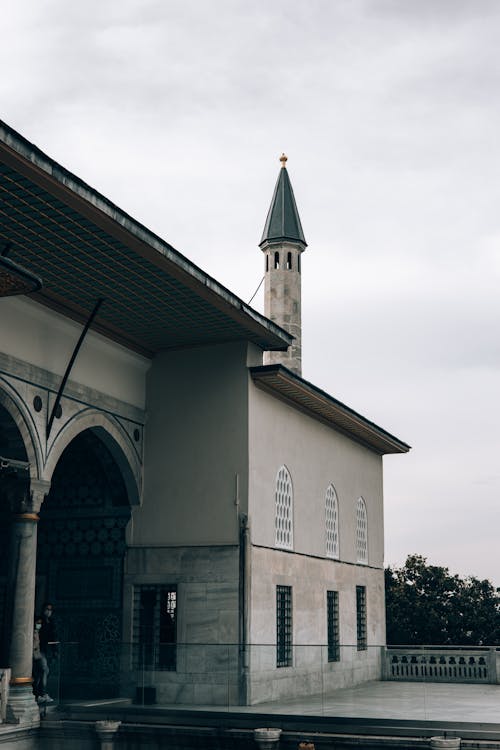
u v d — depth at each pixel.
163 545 19.53
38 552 20.31
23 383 16.33
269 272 34.69
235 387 19.83
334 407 23.30
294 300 34.16
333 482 25.06
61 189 12.88
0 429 16.22
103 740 15.47
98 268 16.00
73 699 16.03
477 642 41.56
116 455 19.48
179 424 20.06
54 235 14.60
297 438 22.58
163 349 20.42
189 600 19.12
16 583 15.83
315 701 15.81
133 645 16.08
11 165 12.10
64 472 20.39
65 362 17.62
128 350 19.69
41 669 16.34
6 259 11.77
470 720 14.64
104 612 19.56
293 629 21.17
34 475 16.31
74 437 19.02
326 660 16.42
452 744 13.92
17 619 15.66
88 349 18.44
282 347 20.61
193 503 19.55
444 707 15.94
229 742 15.12
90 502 20.12
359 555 26.91
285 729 15.27
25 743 15.42
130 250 15.23
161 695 15.83
